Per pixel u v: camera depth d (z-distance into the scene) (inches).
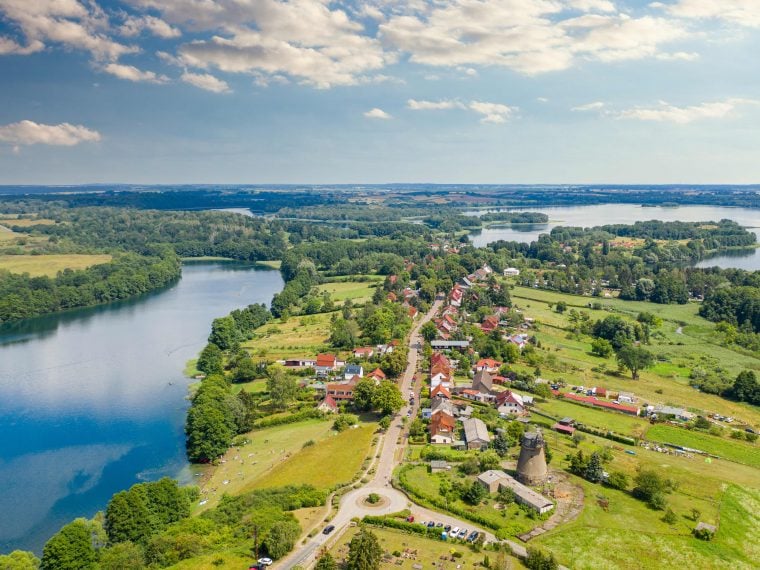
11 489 6998.0
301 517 5792.3
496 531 5526.6
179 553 5132.9
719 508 6102.4
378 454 7381.9
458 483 6368.1
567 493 6299.2
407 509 5920.3
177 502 6067.9
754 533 5708.7
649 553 5265.8
